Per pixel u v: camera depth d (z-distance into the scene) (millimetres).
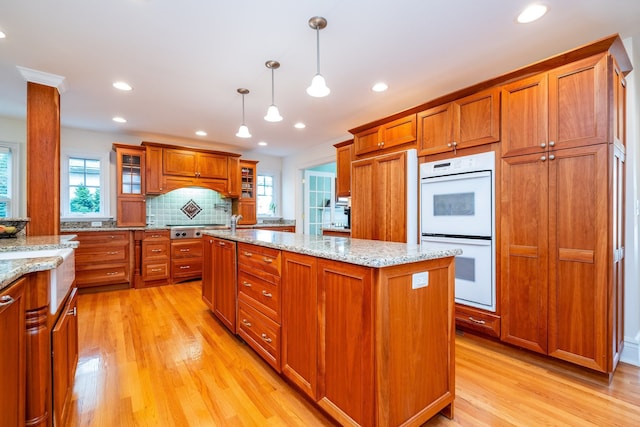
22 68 2498
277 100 3299
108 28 1996
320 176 6449
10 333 1000
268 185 6449
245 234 2730
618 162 1898
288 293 1744
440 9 1825
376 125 3154
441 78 2779
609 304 1747
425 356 1402
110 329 2682
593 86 1786
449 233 2480
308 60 2438
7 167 3809
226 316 2594
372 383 1241
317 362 1512
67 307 1586
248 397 1701
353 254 1351
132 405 1615
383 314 1232
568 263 1883
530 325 2047
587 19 1904
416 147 2754
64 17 1876
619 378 1870
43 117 2613
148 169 4469
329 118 3943
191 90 3014
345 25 1984
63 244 1755
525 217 2064
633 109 2088
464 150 2404
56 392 1274
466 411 1568
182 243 4441
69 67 2518
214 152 5047
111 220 4480
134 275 4137
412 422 1335
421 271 1387
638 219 2221
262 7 1800
